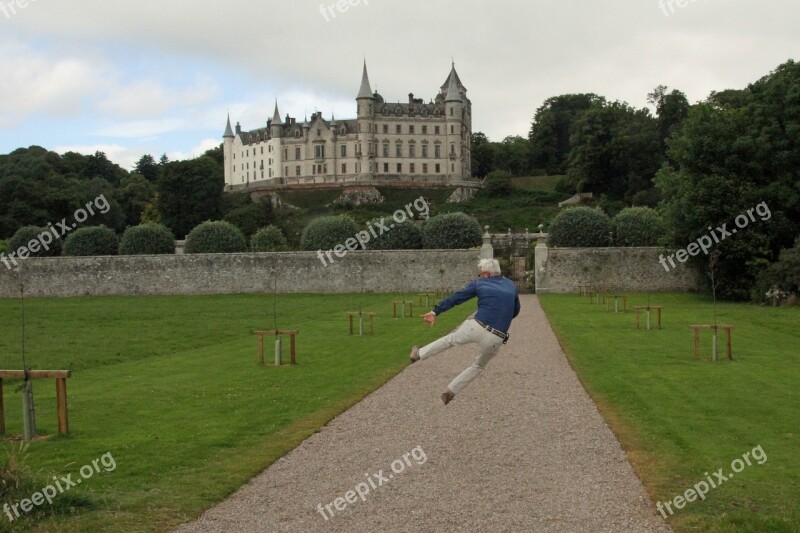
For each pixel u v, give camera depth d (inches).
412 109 5669.3
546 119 5743.1
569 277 2084.2
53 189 3639.3
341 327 1111.0
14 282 2201.0
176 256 2201.0
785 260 1441.9
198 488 330.6
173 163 4365.2
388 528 281.4
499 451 382.3
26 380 430.3
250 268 2182.6
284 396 543.8
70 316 1378.0
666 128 4645.7
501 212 4648.1
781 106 1628.9
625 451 380.2
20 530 285.1
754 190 1590.8
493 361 703.7
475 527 280.8
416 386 570.3
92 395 570.6
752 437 406.0
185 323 1221.1
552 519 288.4
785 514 291.3
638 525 282.7
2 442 420.2
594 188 4709.6
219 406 512.1
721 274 1628.9
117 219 3914.9
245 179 6141.7
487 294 406.3
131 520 294.2
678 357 729.6
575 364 678.5
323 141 5654.5
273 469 359.3
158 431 439.5
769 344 837.2
